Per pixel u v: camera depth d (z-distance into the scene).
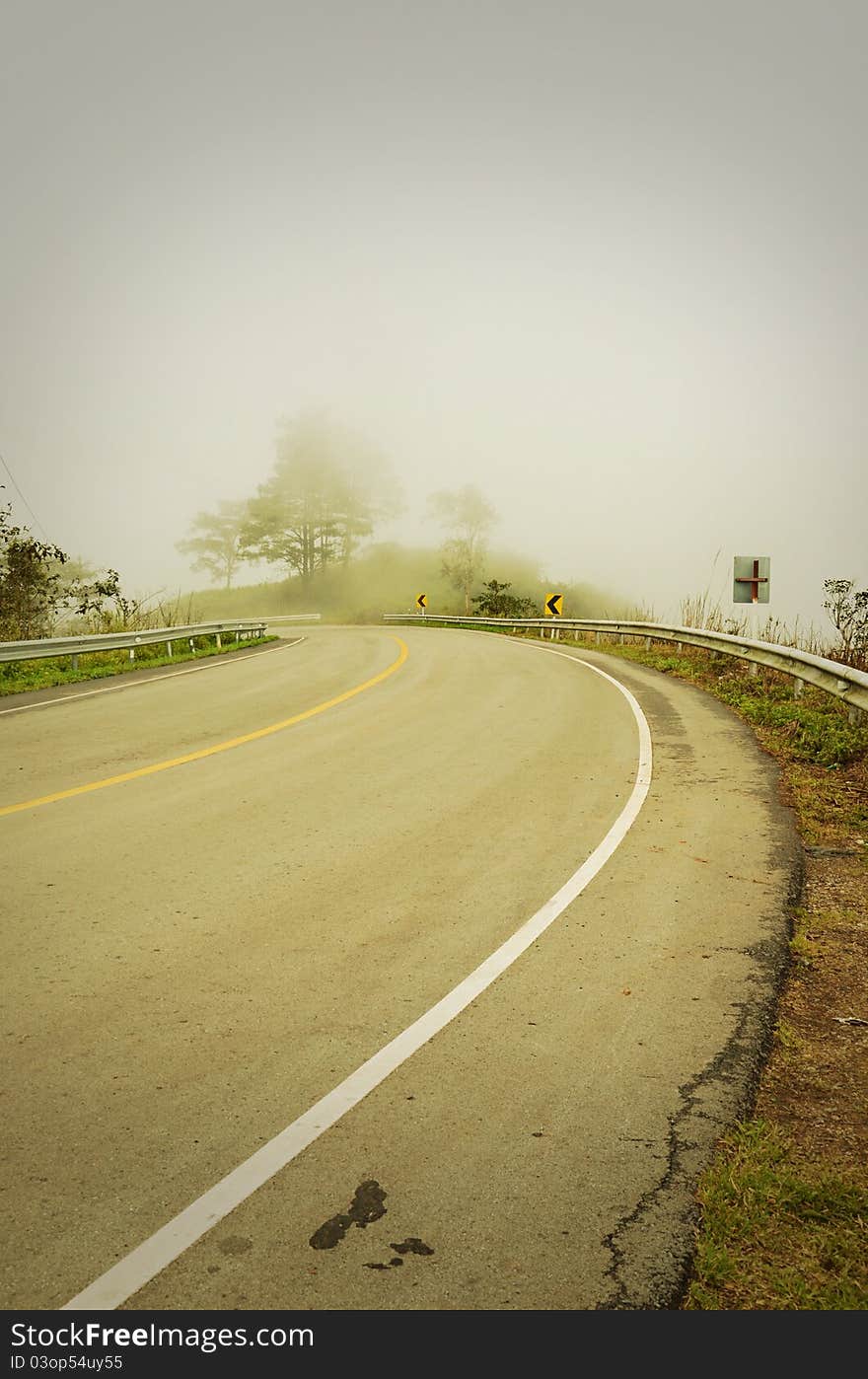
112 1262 2.54
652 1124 3.23
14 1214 2.73
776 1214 2.79
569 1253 2.60
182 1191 2.84
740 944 4.84
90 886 5.77
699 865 6.17
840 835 6.97
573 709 13.52
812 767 9.38
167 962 4.60
